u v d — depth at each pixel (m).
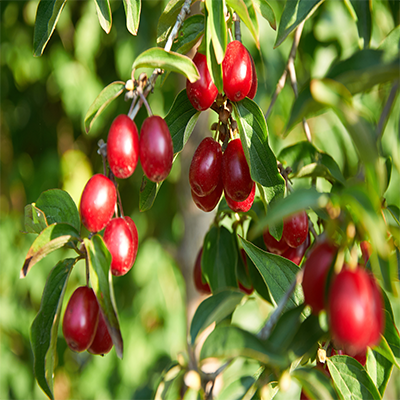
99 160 1.45
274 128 1.03
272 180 0.55
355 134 0.49
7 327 1.35
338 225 0.50
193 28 0.56
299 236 0.56
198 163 0.55
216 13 0.53
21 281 1.35
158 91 1.16
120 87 0.53
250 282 0.61
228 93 0.54
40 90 1.44
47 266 1.33
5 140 1.52
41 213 0.54
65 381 1.49
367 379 0.53
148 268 1.29
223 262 0.60
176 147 0.56
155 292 1.28
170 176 1.22
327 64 1.00
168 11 0.55
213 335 0.50
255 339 0.50
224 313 0.53
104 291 0.52
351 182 0.51
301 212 0.56
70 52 1.27
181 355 0.53
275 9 0.97
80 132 1.42
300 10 0.55
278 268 0.54
